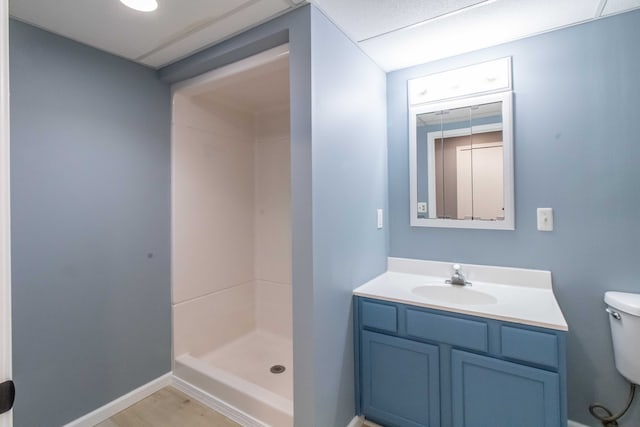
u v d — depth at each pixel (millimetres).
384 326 1659
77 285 1721
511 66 1810
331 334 1566
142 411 1885
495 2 1446
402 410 1610
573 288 1678
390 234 2234
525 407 1321
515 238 1825
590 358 1631
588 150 1636
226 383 1863
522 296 1631
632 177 1546
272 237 2760
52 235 1625
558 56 1697
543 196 1746
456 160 1985
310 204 1439
